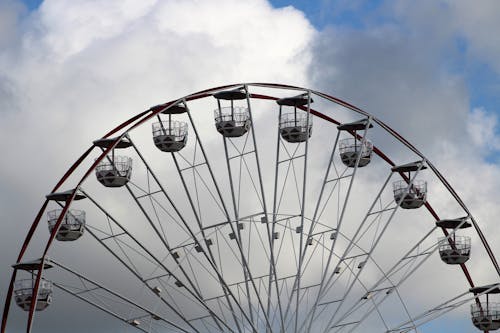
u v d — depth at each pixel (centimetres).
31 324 6000
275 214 6488
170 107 6550
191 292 6306
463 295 6550
